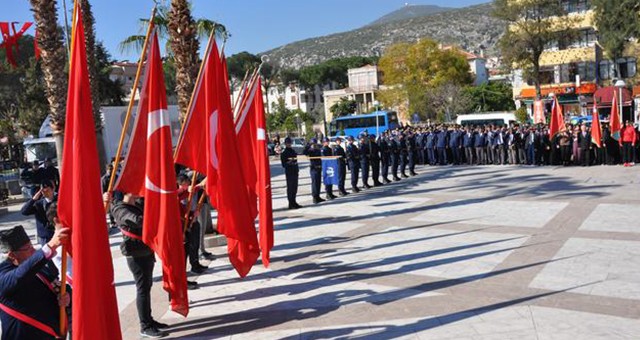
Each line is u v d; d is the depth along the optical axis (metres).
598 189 15.17
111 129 24.92
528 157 23.67
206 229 11.40
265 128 8.90
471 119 43.34
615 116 21.23
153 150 6.00
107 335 4.52
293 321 6.64
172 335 6.46
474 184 18.19
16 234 4.42
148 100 5.98
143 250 6.40
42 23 15.93
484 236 10.36
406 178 21.75
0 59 46.31
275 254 10.16
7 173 29.11
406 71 62.56
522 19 44.22
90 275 4.45
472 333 5.85
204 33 14.60
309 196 18.45
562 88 46.75
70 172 4.57
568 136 22.23
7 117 42.06
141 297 6.46
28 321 4.34
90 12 19.95
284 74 99.12
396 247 10.00
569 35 42.94
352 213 14.03
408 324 6.25
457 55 64.56
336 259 9.47
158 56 6.01
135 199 6.67
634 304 6.39
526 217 11.91
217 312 7.18
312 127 67.69
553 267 8.05
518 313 6.34
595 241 9.42
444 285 7.59
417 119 54.50
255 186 8.98
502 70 47.84
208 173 7.44
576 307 6.41
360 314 6.70
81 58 4.56
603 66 46.66
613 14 37.75
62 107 16.28
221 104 7.38
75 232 4.43
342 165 17.64
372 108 73.00
